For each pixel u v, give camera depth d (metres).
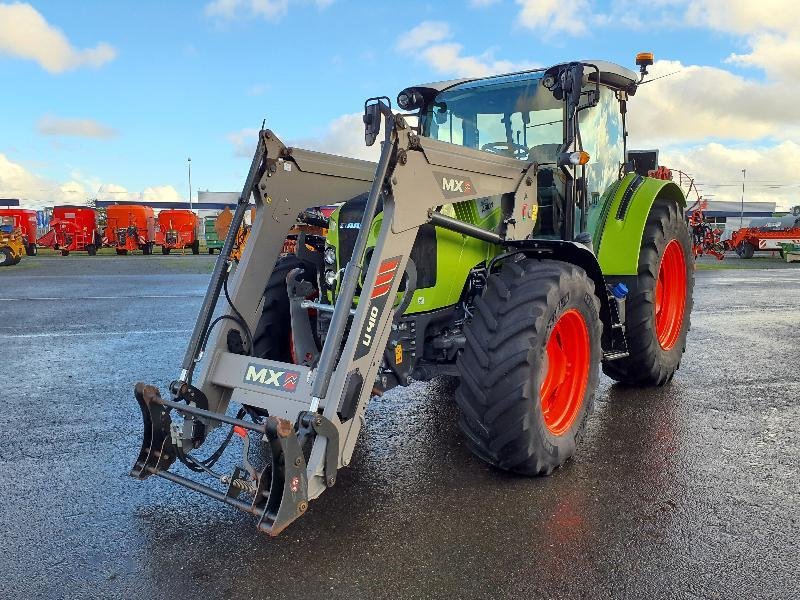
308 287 3.88
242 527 2.94
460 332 3.77
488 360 3.24
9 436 4.12
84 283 14.41
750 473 3.51
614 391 5.13
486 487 3.35
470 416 3.30
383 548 2.74
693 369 5.86
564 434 3.59
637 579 2.50
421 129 5.04
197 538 2.84
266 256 3.59
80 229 29.97
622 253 4.73
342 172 3.95
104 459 3.74
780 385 5.31
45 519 3.01
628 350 4.88
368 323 2.90
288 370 3.05
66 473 3.54
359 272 2.87
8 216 29.53
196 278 15.91
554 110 4.41
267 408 3.03
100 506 3.14
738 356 6.39
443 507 3.12
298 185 3.67
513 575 2.53
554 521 2.97
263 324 3.81
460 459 3.75
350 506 3.14
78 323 8.54
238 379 3.21
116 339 7.36
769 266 20.66
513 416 3.21
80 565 2.62
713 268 19.56
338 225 3.75
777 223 26.34
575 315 3.63
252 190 3.47
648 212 4.77
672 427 4.26
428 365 3.67
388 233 2.96
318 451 2.71
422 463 3.69
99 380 5.51
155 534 2.87
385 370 3.48
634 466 3.61
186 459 3.07
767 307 9.98
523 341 3.20
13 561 2.65
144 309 9.89
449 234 3.68
